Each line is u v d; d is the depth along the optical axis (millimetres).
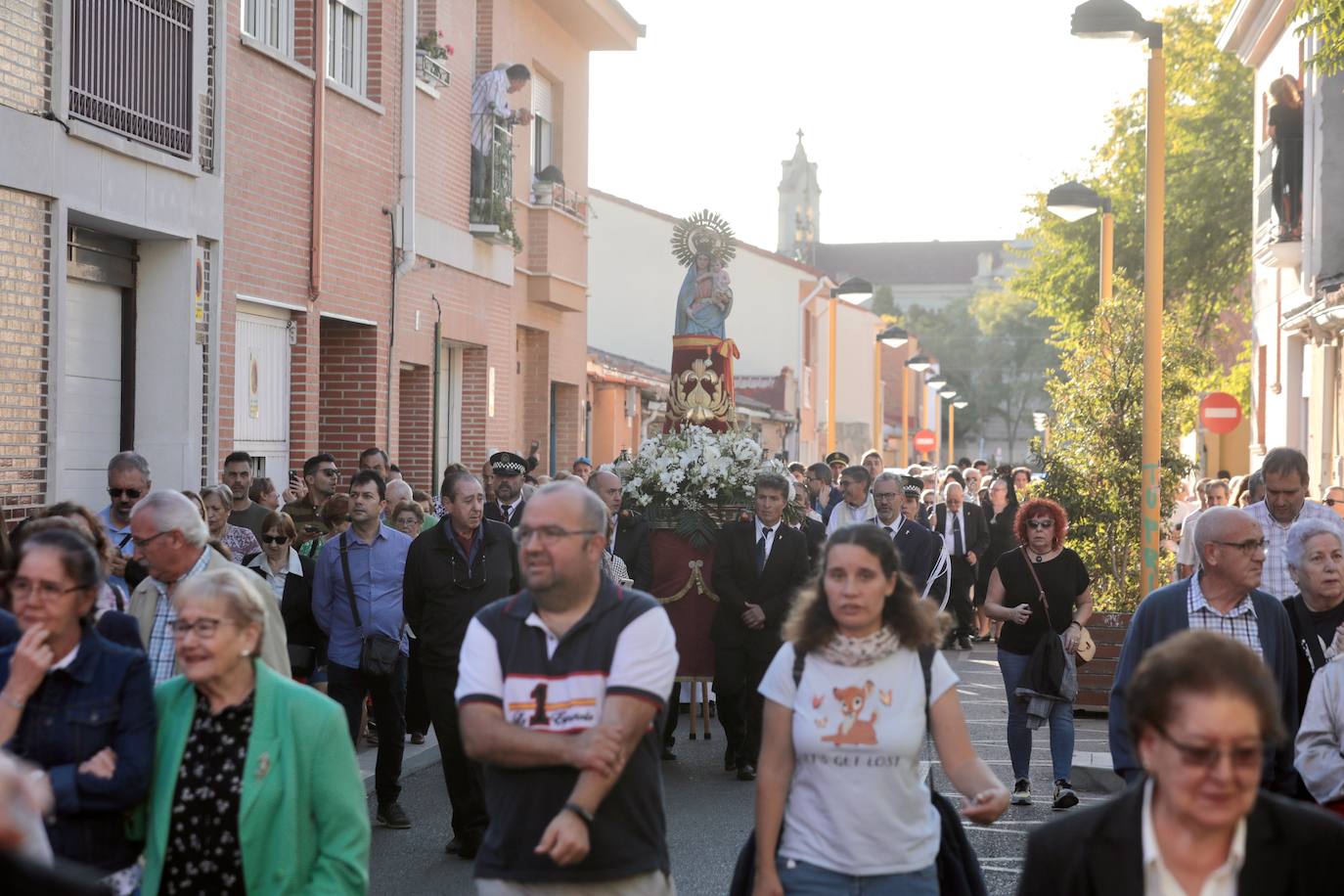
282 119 15531
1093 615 14844
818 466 20953
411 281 19016
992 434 119875
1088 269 43500
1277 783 6277
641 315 51406
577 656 4828
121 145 12539
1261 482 11289
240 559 10680
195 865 4668
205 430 14148
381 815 9859
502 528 9422
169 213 13375
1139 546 17469
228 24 14398
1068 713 10602
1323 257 25031
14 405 11438
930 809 5125
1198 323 41188
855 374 73750
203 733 4758
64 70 11820
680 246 20156
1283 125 26672
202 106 13992
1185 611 6430
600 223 51562
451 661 9164
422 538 9320
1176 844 3248
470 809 9031
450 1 20266
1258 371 31656
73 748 4801
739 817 10156
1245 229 40094
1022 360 117938
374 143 17750
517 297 23625
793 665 5074
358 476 9898
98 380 13234
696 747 13086
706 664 12625
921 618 5062
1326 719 5797
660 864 4910
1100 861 3275
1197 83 41406
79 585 4891
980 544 21344
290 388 16188
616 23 25562
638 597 4949
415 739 12594
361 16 17859
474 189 21078
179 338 13703
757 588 11680
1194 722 3047
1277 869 3227
